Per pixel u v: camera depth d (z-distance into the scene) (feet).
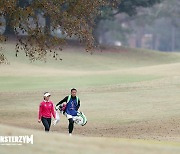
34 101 283.18
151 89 315.99
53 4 231.09
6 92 315.78
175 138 180.45
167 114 235.20
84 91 316.19
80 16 236.43
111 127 208.95
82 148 91.50
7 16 232.12
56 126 212.64
